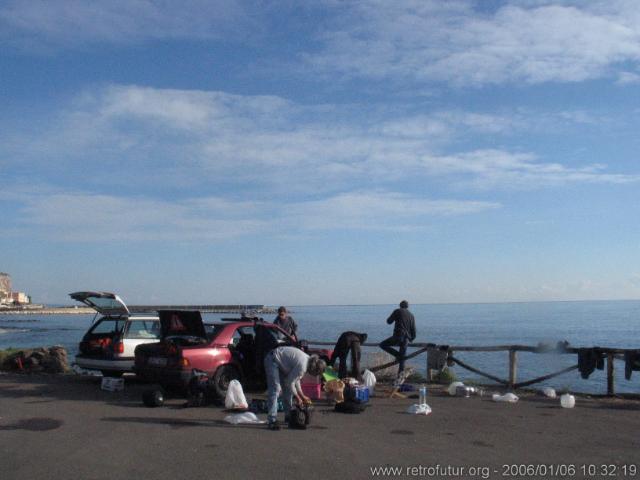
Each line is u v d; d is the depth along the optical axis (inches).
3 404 417.7
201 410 393.7
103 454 277.7
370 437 316.5
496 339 1694.1
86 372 643.5
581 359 474.9
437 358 538.6
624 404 432.5
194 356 421.1
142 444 297.0
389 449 291.3
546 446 301.6
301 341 498.0
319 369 350.9
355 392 391.9
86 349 524.7
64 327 3304.6
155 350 430.6
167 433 321.7
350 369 524.4
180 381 414.0
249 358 452.4
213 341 438.9
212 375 427.2
